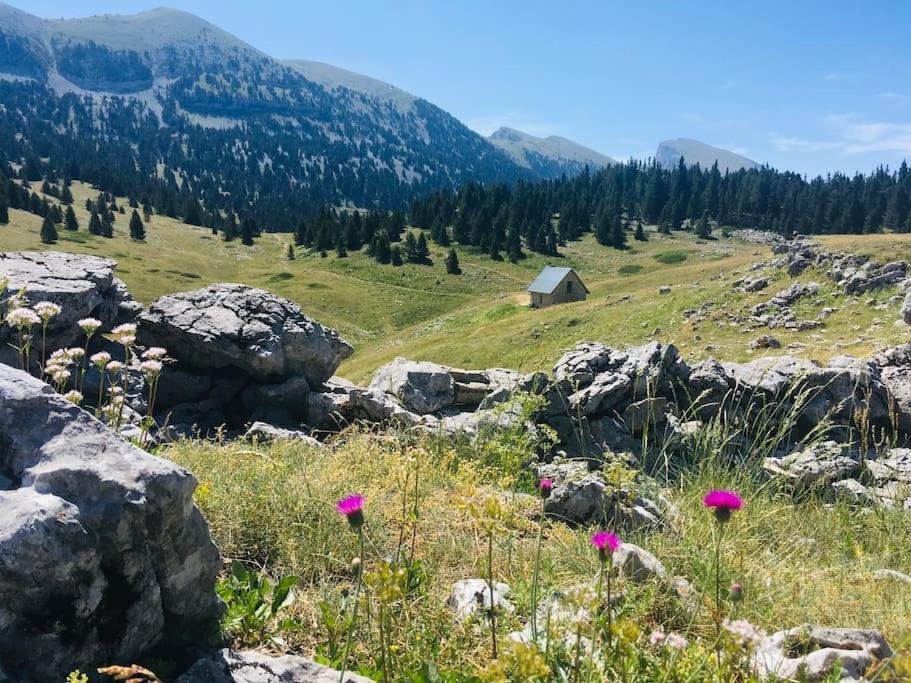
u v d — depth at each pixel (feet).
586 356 36.88
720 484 21.84
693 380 34.68
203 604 10.55
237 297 43.29
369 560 14.78
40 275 36.09
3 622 7.89
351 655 11.28
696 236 570.05
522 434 27.22
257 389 40.06
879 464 28.50
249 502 16.88
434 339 242.17
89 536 8.63
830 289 154.81
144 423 20.83
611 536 9.09
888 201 589.32
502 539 16.40
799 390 33.01
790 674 10.48
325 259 465.06
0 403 9.53
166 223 645.92
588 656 9.80
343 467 21.52
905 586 15.71
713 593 13.73
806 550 18.42
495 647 9.87
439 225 504.43
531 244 493.36
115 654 9.00
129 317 40.81
